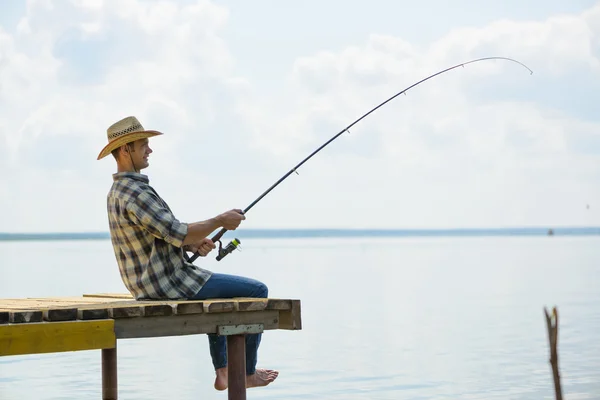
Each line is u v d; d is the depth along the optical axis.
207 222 6.81
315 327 18.08
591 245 103.81
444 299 25.05
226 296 7.02
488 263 51.81
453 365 12.88
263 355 14.09
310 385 11.35
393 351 14.41
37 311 5.89
